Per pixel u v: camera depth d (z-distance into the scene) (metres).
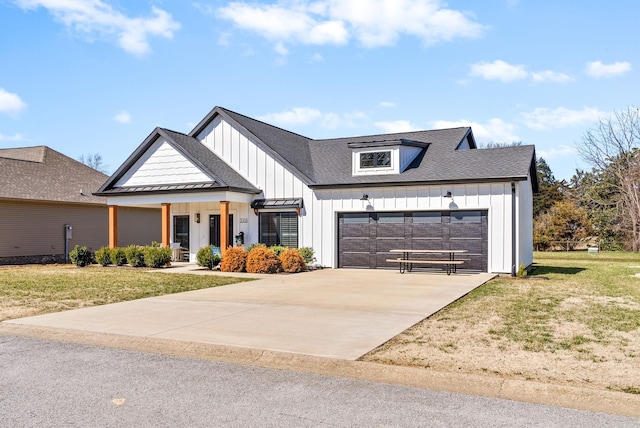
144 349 7.16
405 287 13.36
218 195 19.12
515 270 16.41
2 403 4.91
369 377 5.80
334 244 19.11
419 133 22.45
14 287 13.38
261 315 9.34
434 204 17.58
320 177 19.98
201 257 18.70
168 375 5.84
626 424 4.38
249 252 18.19
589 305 10.28
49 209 24.47
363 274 16.92
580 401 4.94
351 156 21.50
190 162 19.94
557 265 22.64
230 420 4.48
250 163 20.83
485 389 5.34
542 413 4.64
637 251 36.19
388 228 18.42
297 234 19.83
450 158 19.06
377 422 4.43
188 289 13.18
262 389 5.34
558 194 46.81
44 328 8.20
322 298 11.45
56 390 5.30
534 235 39.34
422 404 4.89
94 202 25.92
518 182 16.70
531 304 10.44
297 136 25.00
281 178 20.20
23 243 23.20
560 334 7.58
